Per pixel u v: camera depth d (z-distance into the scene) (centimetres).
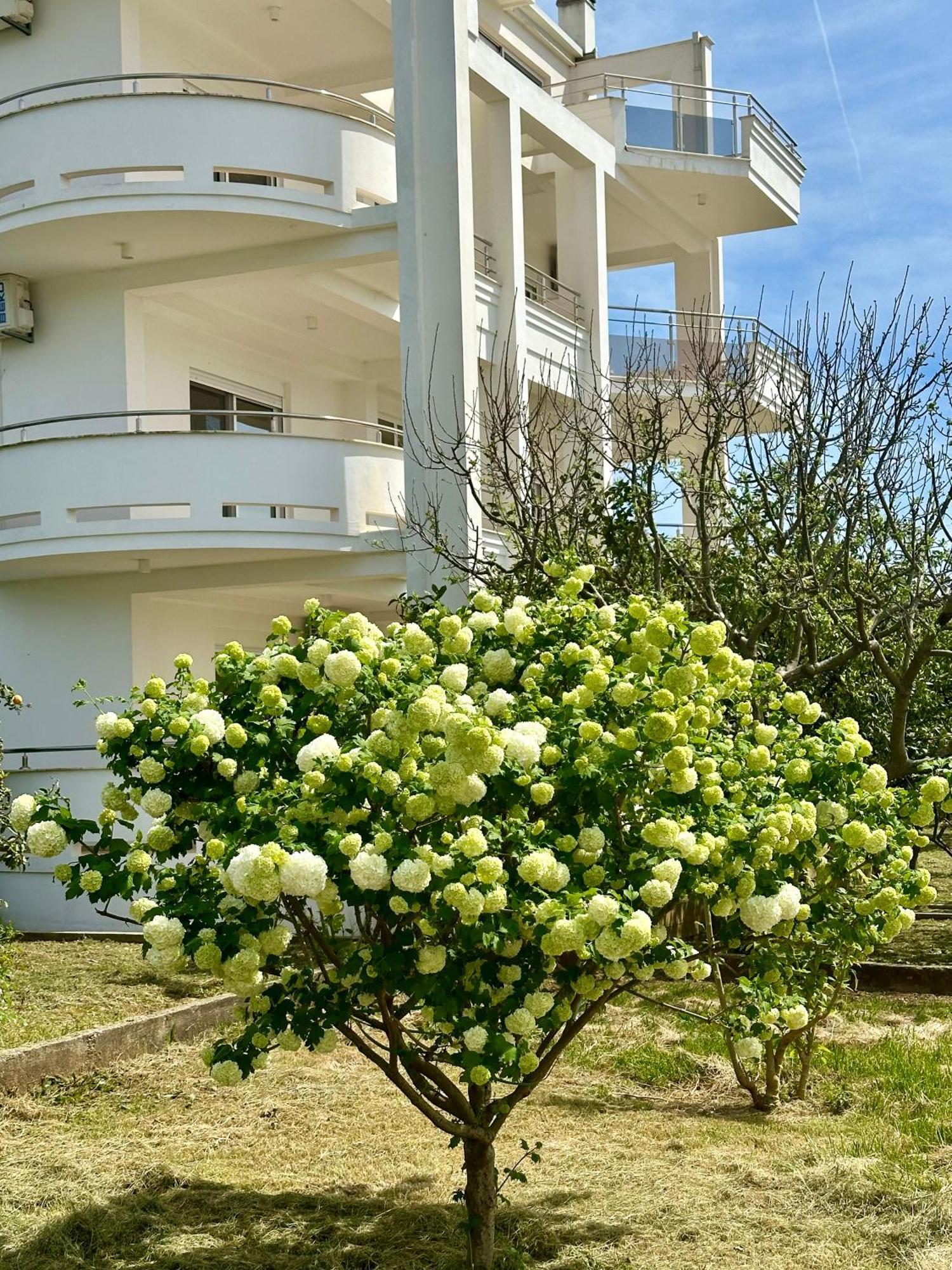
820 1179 594
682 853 437
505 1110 490
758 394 1412
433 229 1518
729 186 2152
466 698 449
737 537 1199
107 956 1195
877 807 566
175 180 1541
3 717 1689
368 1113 712
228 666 487
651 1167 618
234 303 1658
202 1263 518
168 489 1458
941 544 1109
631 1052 820
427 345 1517
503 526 1273
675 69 2267
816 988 673
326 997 452
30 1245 536
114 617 1653
